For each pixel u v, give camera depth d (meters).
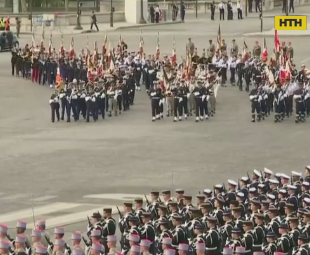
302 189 144.38
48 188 177.25
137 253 106.12
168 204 130.75
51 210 160.75
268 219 129.38
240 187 146.25
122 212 155.25
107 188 177.00
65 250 111.88
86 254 122.81
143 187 177.50
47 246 115.56
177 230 121.50
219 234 120.69
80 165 196.12
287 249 119.19
